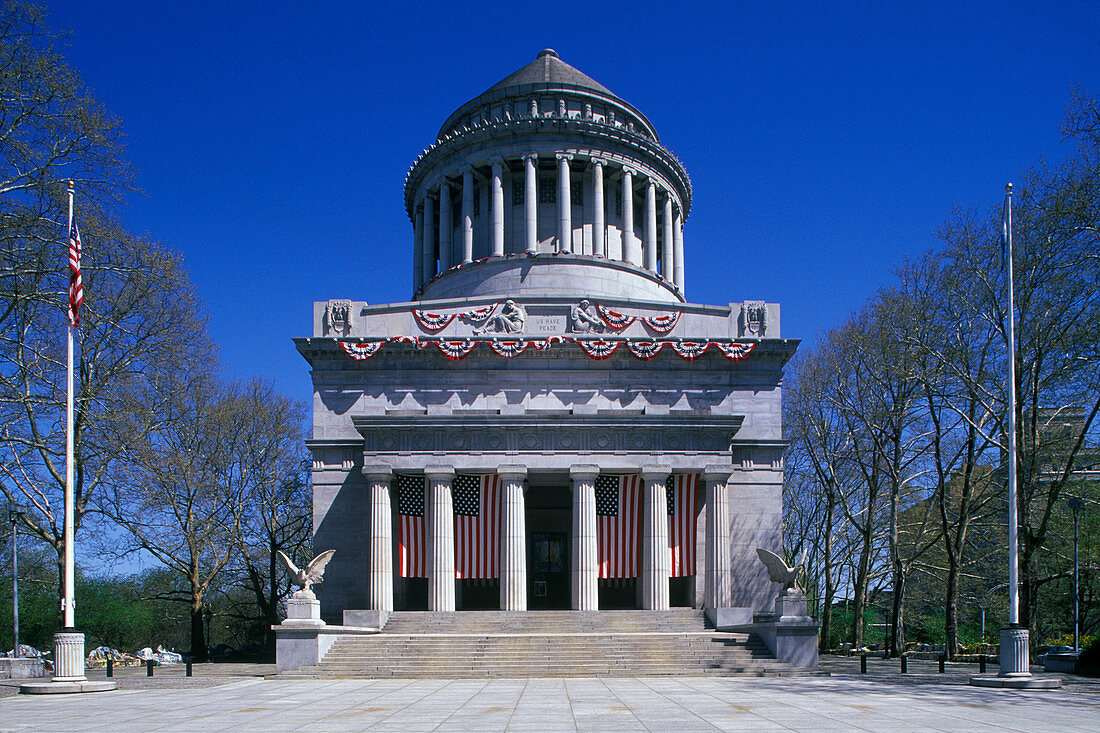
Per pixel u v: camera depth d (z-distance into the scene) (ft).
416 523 158.71
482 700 88.17
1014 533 101.71
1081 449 161.48
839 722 67.67
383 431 159.33
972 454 167.63
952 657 161.07
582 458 158.40
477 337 177.37
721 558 156.66
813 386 214.48
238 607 266.77
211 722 71.51
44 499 156.15
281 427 233.96
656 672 120.06
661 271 244.01
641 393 178.09
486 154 226.17
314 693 99.04
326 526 169.99
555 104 233.35
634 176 233.96
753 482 175.42
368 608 164.66
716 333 187.32
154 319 166.40
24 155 122.11
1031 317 150.20
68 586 106.63
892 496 182.70
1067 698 86.43
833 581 246.47
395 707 82.28
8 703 90.33
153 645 292.20
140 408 167.94
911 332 168.35
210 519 207.00
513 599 152.87
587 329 184.44
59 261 131.75
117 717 75.77
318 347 176.35
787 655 123.75
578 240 229.25
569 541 184.96
